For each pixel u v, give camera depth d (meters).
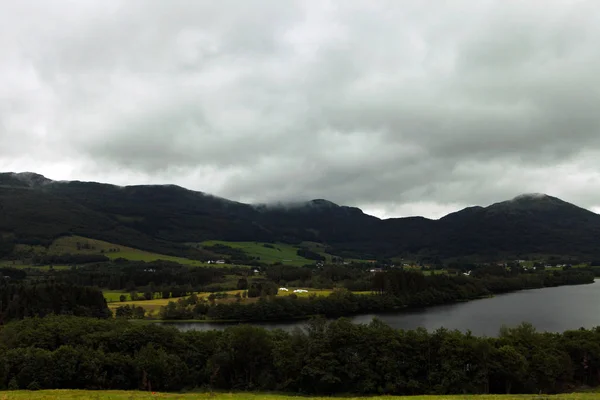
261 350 75.81
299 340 77.31
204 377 75.56
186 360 78.25
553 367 72.06
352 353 72.50
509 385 70.19
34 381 65.06
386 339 74.50
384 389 70.00
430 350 73.25
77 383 67.88
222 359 74.00
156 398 48.41
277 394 69.88
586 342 78.94
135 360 71.25
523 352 74.50
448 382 68.31
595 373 78.25
